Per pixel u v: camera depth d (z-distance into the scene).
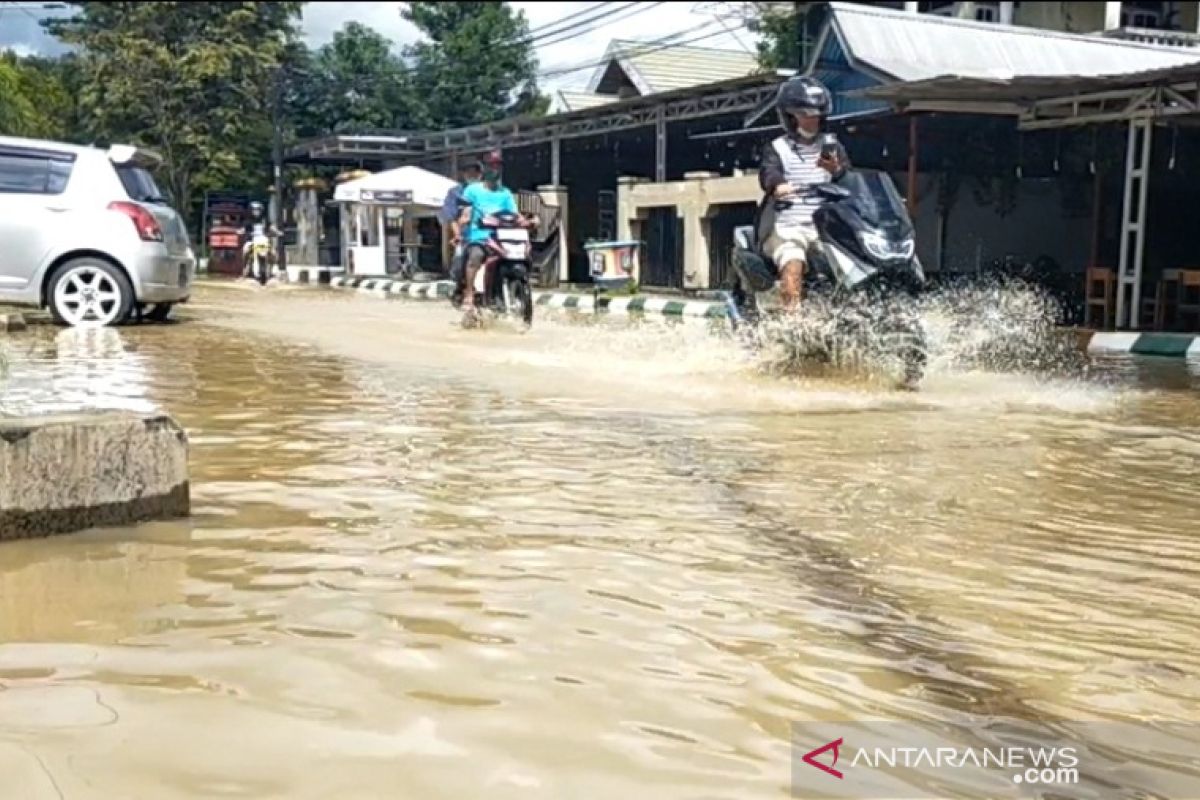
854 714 2.21
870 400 6.49
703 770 1.96
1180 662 2.53
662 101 20.22
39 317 10.28
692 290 18.50
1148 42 22.02
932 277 17.00
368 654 2.43
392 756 1.97
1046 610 2.86
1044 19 25.34
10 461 3.21
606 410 5.84
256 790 1.84
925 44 17.55
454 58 41.12
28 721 2.08
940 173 18.34
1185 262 17.55
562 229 22.98
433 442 4.82
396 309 13.91
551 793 1.86
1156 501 4.09
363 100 40.50
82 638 2.50
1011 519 3.78
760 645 2.55
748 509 3.80
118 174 9.98
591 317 13.69
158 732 2.05
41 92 9.64
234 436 4.87
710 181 18.36
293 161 32.75
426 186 23.44
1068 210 18.78
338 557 3.12
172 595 2.79
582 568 3.08
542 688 2.28
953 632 2.68
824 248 7.18
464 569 3.05
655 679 2.34
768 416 5.79
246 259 26.14
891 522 3.69
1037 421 5.89
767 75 17.77
